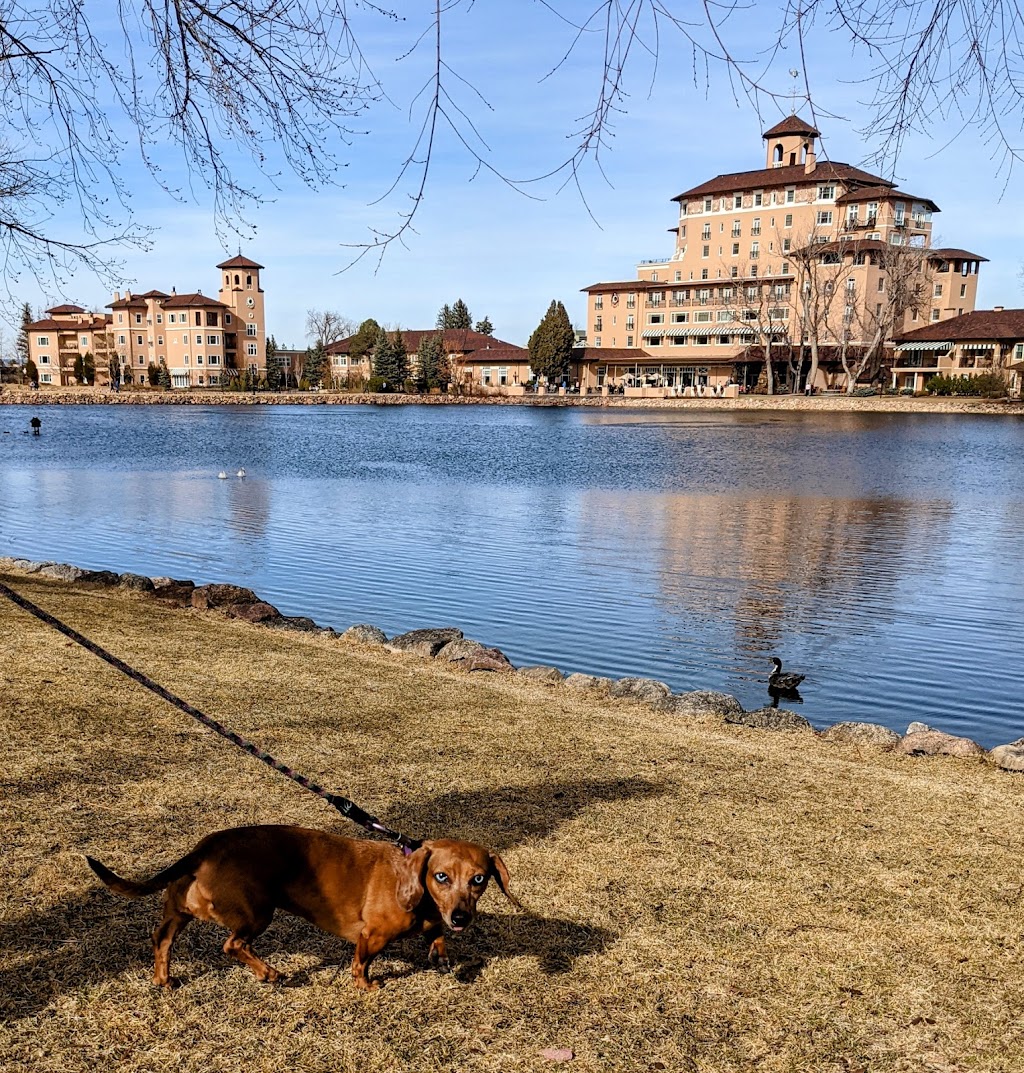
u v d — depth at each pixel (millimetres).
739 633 14305
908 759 8148
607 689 10016
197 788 6492
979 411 83000
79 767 6688
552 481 35500
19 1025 3961
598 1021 4184
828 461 43500
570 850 5855
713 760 7762
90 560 19141
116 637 10508
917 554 21109
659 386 118438
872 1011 4340
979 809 6887
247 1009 4145
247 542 21609
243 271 135500
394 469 39844
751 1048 4051
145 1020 4039
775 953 4785
